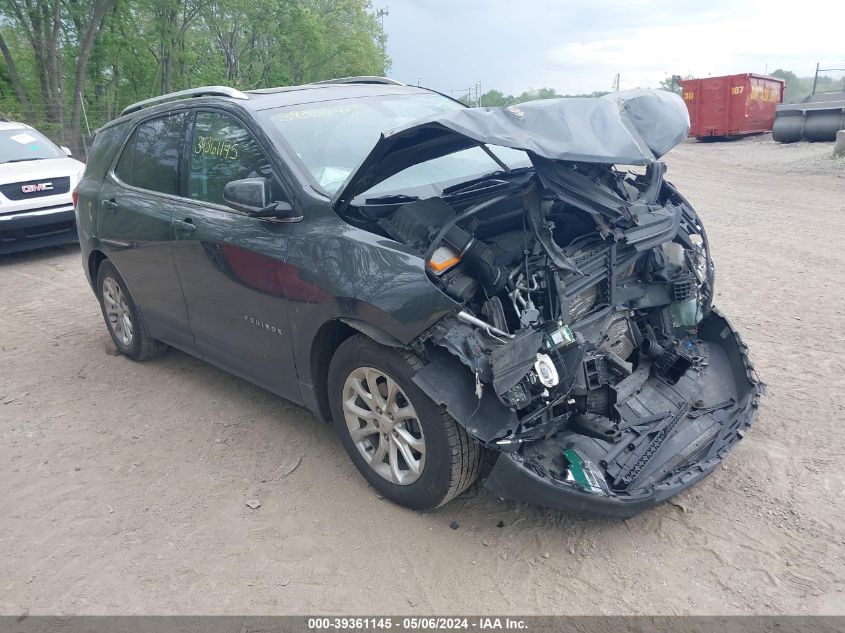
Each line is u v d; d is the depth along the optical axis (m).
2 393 5.20
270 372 4.11
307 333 3.62
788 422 4.16
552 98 3.45
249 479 3.91
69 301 7.51
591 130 3.24
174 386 5.19
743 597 2.88
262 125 4.03
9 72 23.11
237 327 4.19
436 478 3.22
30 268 9.14
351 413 3.61
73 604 3.03
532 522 3.41
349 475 3.88
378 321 3.19
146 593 3.08
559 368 2.96
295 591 3.04
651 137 3.57
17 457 4.28
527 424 3.03
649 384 3.88
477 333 2.99
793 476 3.64
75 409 4.89
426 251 3.12
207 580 3.14
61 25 24.03
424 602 2.95
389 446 3.45
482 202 3.37
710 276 4.30
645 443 3.46
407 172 4.12
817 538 3.19
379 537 3.36
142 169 5.02
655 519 3.39
